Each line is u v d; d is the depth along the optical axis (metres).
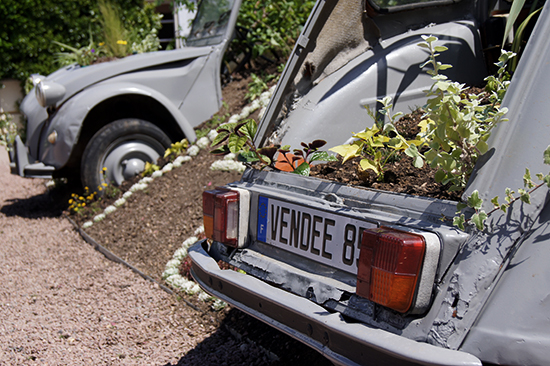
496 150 1.63
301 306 1.79
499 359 1.35
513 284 1.41
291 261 2.12
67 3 12.16
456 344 1.41
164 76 6.22
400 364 1.41
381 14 2.99
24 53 12.06
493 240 1.49
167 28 14.12
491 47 3.10
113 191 5.87
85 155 5.81
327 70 2.97
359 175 2.34
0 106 12.33
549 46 1.66
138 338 3.10
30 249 5.10
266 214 2.28
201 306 3.40
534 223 1.47
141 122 6.00
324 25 2.83
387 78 2.98
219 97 6.60
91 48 7.12
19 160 6.00
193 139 6.16
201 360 2.75
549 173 1.48
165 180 5.61
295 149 2.59
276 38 6.72
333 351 1.64
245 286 2.04
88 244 5.11
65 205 6.70
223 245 2.51
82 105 5.60
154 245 4.54
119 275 4.18
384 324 1.61
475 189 1.61
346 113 2.89
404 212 1.74
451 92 1.68
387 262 1.51
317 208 1.99
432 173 2.21
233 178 4.91
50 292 3.93
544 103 1.59
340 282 1.85
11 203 7.26
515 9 2.31
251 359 2.69
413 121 2.88
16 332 3.20
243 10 7.11
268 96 5.92
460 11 3.38
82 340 3.08
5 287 4.09
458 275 1.49
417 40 3.10
